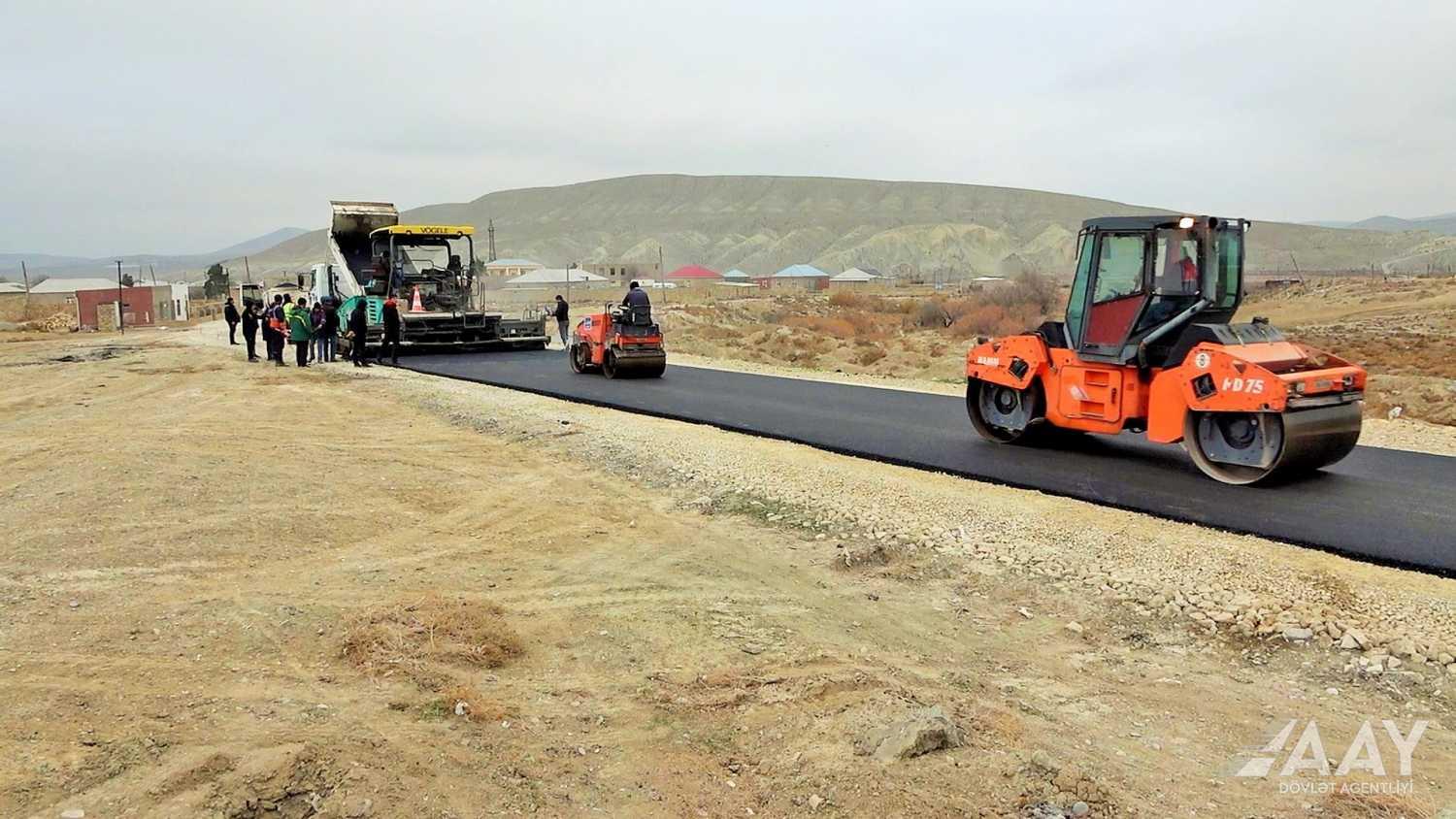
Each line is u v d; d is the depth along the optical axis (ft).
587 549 25.90
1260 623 19.45
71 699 16.15
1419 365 79.41
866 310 206.18
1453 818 13.34
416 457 38.32
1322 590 20.42
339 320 85.97
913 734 14.56
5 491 31.86
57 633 19.24
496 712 16.08
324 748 14.30
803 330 131.03
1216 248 32.22
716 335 125.59
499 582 23.24
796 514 28.27
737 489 31.07
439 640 19.04
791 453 36.76
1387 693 16.97
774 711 16.28
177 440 41.24
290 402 54.90
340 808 12.92
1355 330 117.29
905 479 31.83
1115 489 30.01
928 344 111.55
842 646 19.31
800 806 13.43
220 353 95.61
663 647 19.16
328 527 27.84
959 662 18.81
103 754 14.23
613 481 33.55
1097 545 24.06
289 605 21.04
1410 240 595.88
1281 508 27.35
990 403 39.86
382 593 22.16
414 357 83.97
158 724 15.23
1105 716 16.52
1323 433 29.84
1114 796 13.80
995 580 22.76
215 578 22.99
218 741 14.64
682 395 54.54
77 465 35.32
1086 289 35.22
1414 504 27.68
